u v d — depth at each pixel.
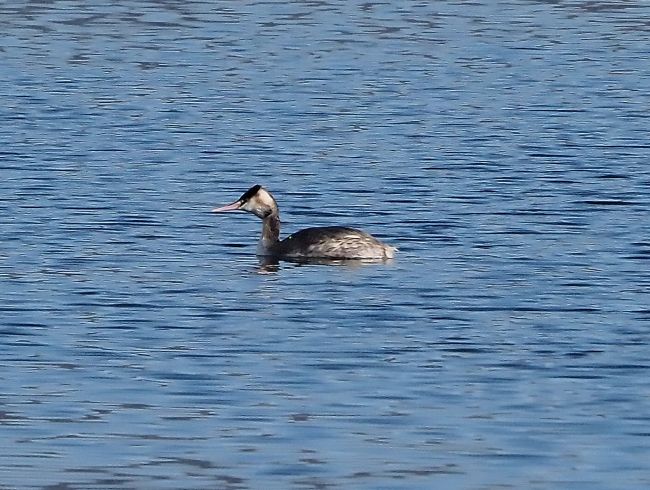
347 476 15.76
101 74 49.97
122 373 19.19
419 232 28.00
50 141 37.38
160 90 46.66
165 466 15.99
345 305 22.69
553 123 40.69
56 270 24.80
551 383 18.86
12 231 27.64
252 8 69.12
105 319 21.81
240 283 24.09
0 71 50.19
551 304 22.80
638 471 15.88
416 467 15.99
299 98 45.19
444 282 24.16
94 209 29.77
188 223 28.89
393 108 43.28
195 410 17.80
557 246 26.78
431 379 19.00
